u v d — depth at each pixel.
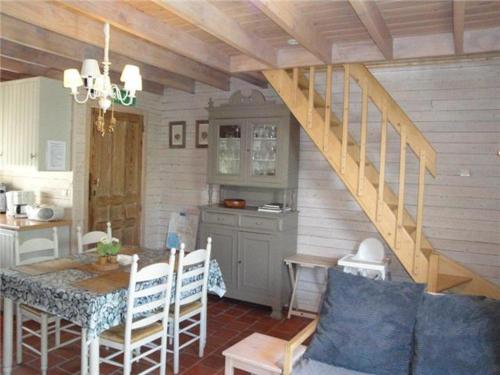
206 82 4.48
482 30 3.02
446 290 3.46
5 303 2.85
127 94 2.91
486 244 3.64
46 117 4.25
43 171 4.25
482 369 2.03
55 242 3.52
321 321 2.44
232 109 4.46
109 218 4.90
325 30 3.11
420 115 3.87
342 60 3.45
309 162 4.44
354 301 2.40
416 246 3.32
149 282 2.73
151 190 5.43
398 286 2.41
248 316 4.22
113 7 2.61
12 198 4.45
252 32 3.23
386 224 3.43
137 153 5.22
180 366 3.08
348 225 4.27
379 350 2.24
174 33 3.16
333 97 4.27
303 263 4.10
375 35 2.76
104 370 2.96
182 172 5.36
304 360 2.34
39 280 2.65
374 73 4.05
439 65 3.78
